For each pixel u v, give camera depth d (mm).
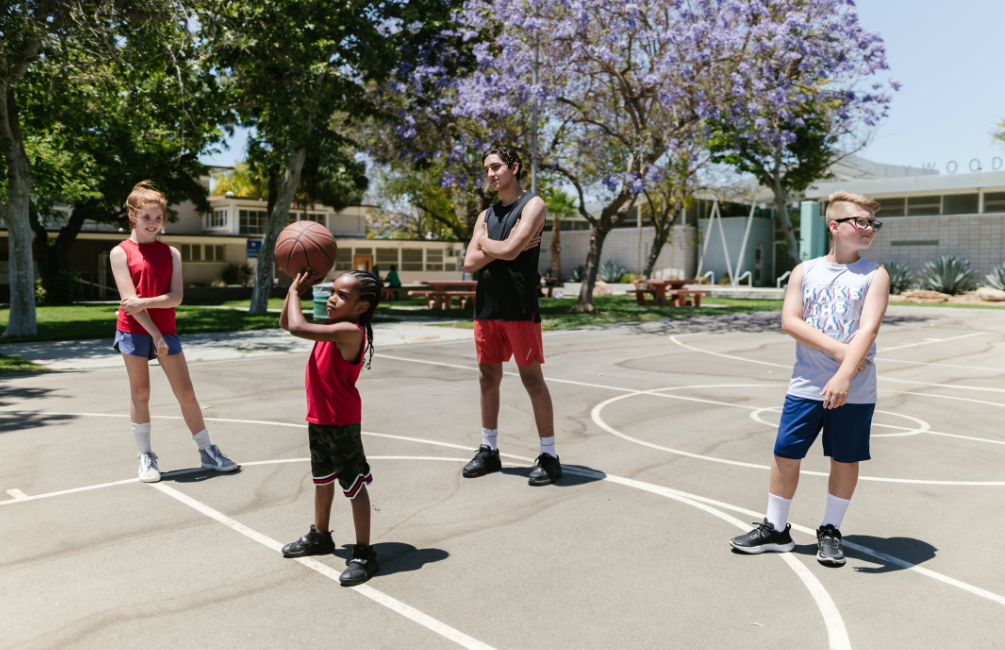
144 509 4680
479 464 5543
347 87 20438
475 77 19719
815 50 18562
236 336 16172
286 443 6496
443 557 3969
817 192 39844
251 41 17344
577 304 23094
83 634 3076
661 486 5305
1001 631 3166
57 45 14500
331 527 4430
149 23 15594
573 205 49750
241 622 3203
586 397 8930
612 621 3242
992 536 4336
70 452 6086
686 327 19094
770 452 6305
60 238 30141
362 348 3721
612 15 18734
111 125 23016
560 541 4215
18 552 3957
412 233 52062
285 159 21375
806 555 4031
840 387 3617
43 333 15727
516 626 3189
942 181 36438
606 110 22562
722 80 18875
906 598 3492
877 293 3729
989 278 32688
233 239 40219
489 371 5523
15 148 15133
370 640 3053
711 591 3562
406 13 20109
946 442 6742
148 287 5195
